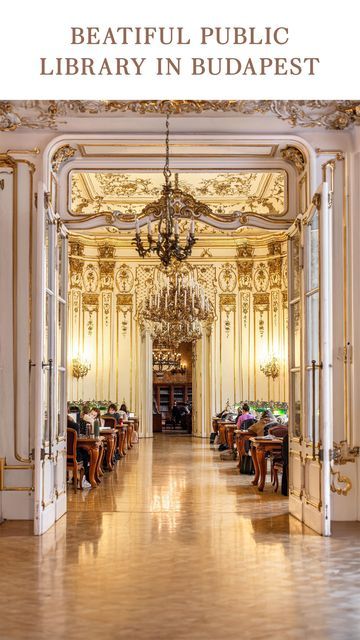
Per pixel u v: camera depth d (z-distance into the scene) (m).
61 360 10.37
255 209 21.39
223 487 12.79
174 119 9.70
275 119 9.74
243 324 23.61
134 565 7.00
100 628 5.18
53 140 9.80
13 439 9.52
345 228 9.79
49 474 9.08
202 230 23.62
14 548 7.75
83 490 12.34
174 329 19.70
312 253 9.45
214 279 23.75
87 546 7.85
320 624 5.27
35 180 9.82
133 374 23.77
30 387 9.59
